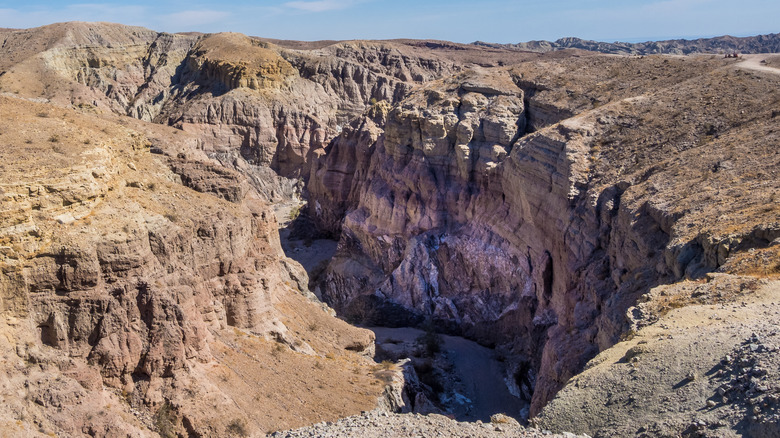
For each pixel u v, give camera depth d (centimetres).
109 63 17412
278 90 15150
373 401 4112
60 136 3578
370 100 17325
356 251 8856
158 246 3525
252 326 4412
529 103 8138
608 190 5484
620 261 4759
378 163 8988
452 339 6919
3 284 2858
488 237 7219
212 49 16825
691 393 2236
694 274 3544
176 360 3269
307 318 5116
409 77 19312
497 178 7262
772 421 1880
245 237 4509
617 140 6281
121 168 4019
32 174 3047
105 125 4509
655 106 6606
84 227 3139
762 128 5297
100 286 3078
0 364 2728
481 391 5869
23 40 17438
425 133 8031
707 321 2731
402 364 5244
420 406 4822
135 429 2930
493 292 7081
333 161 10344
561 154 6141
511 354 6419
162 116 14912
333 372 4366
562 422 2466
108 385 3077
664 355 2531
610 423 2319
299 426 3594
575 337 4656
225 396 3403
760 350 2253
